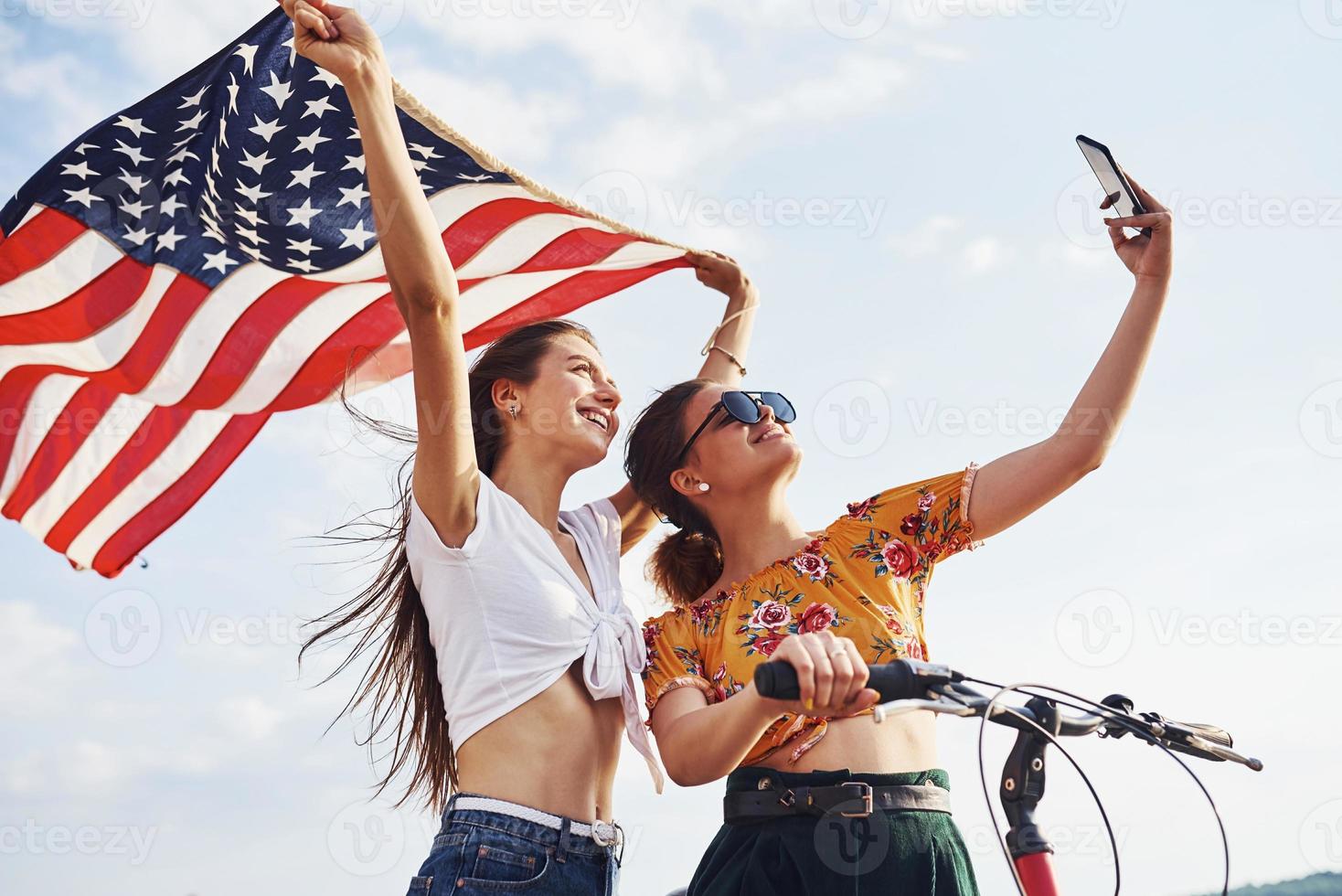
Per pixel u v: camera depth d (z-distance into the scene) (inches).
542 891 120.2
